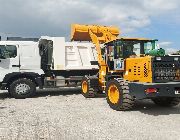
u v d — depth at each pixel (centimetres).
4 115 885
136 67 955
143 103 1133
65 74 1419
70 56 1421
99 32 1363
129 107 945
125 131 687
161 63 907
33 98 1287
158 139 621
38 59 1320
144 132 677
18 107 1034
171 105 1040
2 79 1260
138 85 893
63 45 1392
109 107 1025
